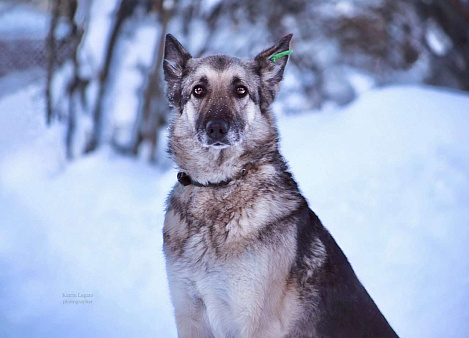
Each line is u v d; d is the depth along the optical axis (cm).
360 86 1400
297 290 462
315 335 464
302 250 470
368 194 852
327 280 472
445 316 643
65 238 845
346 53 1479
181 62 529
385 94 1105
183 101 513
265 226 458
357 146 973
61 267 771
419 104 1051
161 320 661
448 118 1007
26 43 1579
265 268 449
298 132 1084
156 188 999
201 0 1305
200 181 482
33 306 683
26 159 1176
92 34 1234
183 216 479
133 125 1207
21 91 1414
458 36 1642
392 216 806
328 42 1409
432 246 750
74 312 672
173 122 519
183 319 481
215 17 1323
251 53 1337
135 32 1248
